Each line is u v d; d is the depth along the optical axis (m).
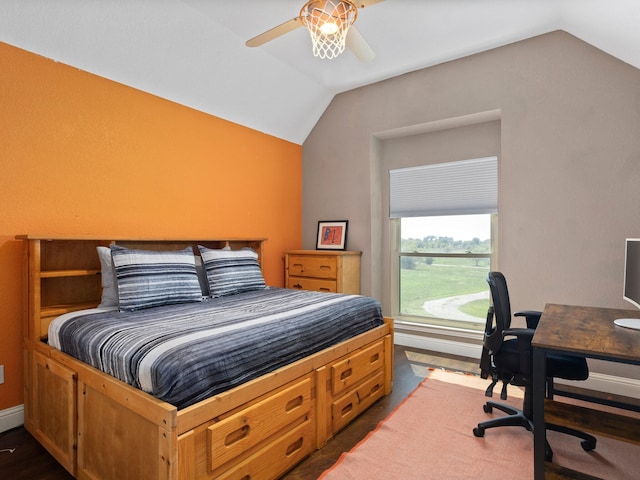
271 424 1.63
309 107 4.05
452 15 2.65
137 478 1.37
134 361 1.43
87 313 2.08
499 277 2.25
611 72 2.65
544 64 2.89
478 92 3.19
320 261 3.75
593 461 1.83
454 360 3.35
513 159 3.01
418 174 3.89
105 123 2.61
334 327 2.14
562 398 2.56
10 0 2.03
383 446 1.94
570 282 2.79
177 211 3.08
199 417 1.32
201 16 2.62
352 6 1.97
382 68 3.49
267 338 1.72
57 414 1.84
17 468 1.79
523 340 1.83
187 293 2.44
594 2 2.21
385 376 2.61
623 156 2.60
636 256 1.95
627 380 2.60
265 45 3.07
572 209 2.78
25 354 2.15
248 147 3.74
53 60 2.34
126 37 2.50
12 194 2.18
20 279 2.22
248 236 3.73
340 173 4.09
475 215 3.62
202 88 3.13
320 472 1.76
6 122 2.15
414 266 4.00
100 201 2.58
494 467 1.76
